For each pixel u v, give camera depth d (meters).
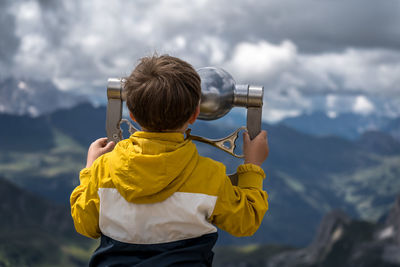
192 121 1.69
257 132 1.94
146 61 1.61
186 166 1.61
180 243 1.63
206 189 1.62
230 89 1.92
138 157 1.55
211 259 1.71
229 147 1.93
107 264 1.66
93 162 1.84
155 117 1.57
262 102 1.92
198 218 1.60
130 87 1.58
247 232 1.72
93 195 1.72
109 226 1.67
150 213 1.60
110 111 2.02
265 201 1.78
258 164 1.89
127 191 1.57
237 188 1.75
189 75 1.58
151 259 1.58
